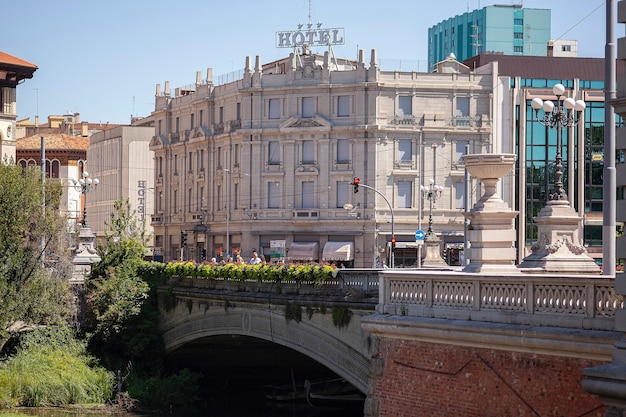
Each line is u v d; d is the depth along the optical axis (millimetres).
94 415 56625
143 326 64125
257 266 51812
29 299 62719
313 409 60281
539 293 27656
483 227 39188
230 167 120938
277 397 61906
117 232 72062
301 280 46906
